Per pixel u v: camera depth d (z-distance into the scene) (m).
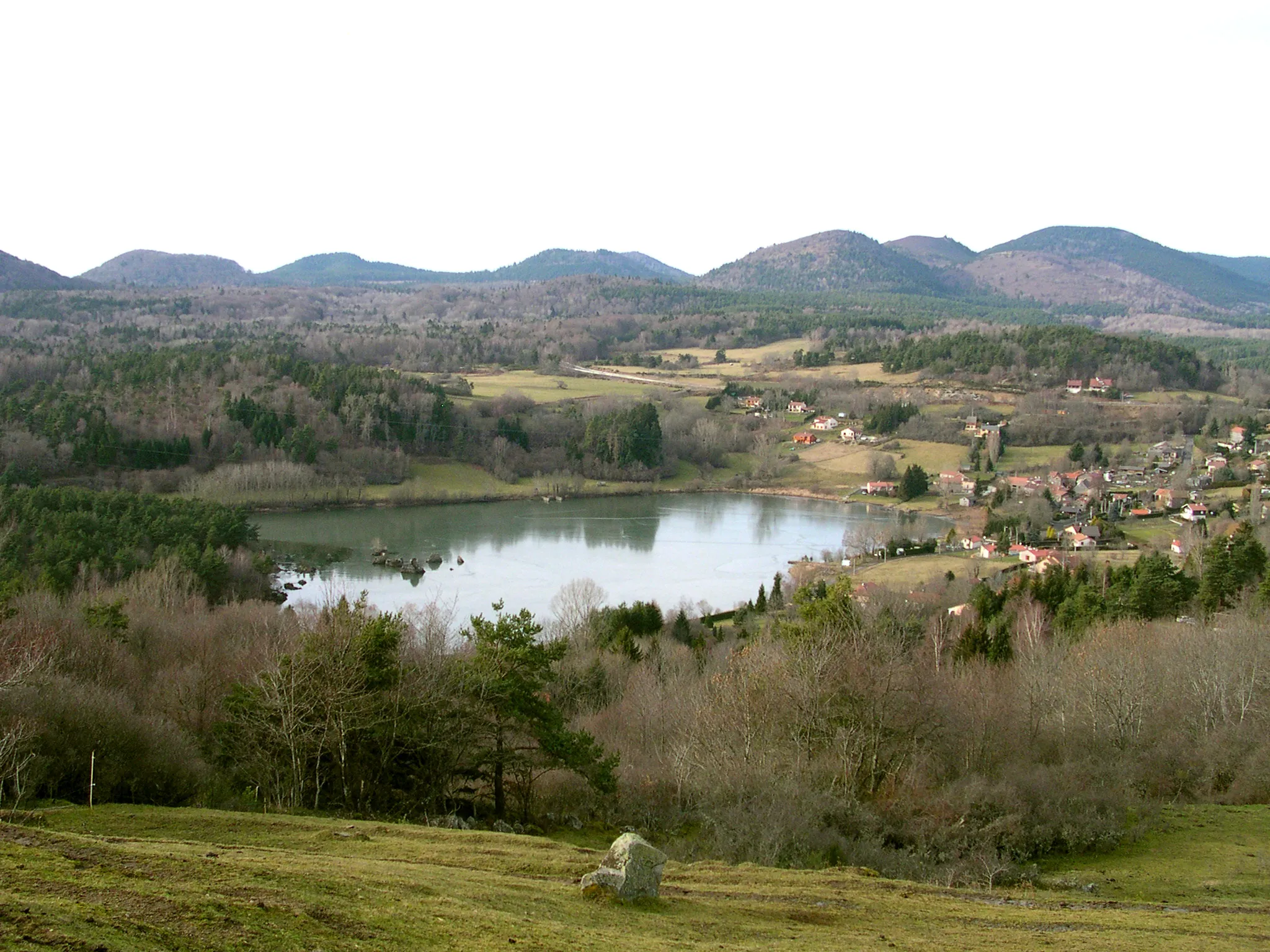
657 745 52.31
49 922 15.08
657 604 106.75
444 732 41.56
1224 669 56.66
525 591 112.00
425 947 17.89
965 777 44.38
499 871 27.77
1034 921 27.88
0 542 87.38
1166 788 48.41
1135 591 85.06
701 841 39.47
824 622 54.75
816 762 45.56
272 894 19.31
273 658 47.38
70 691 38.00
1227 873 35.41
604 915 23.25
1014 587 101.25
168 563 90.19
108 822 30.55
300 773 38.97
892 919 26.97
